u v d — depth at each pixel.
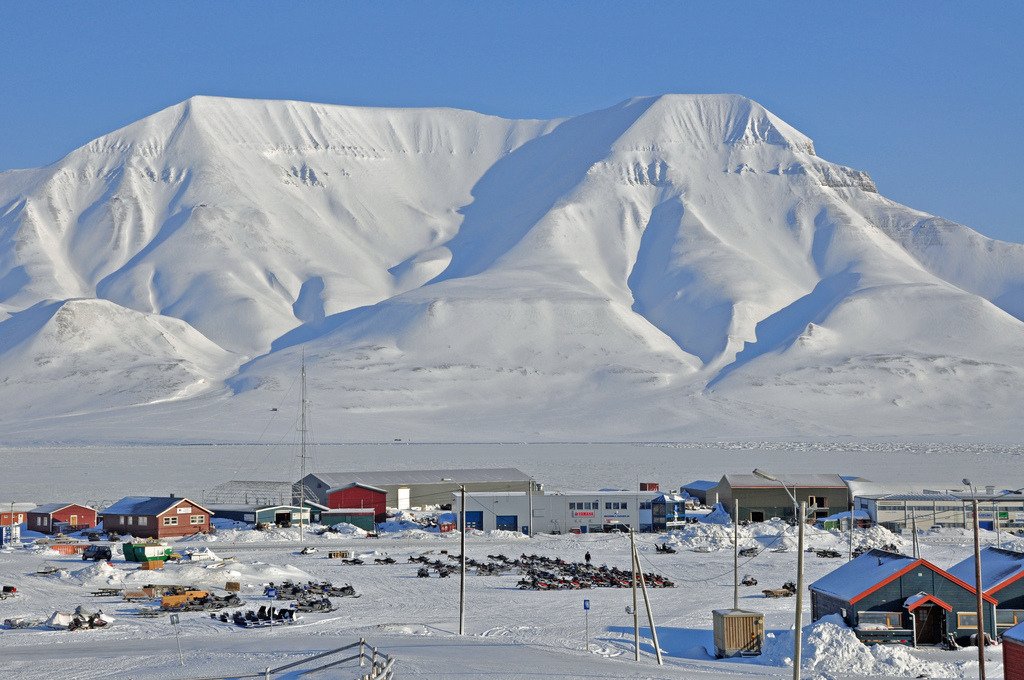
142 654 121.62
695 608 164.38
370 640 132.50
